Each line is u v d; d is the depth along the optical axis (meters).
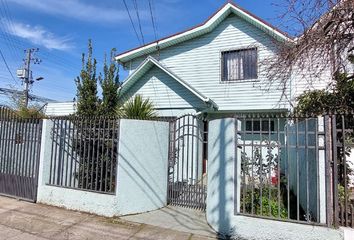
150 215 6.61
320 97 8.50
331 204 4.77
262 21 11.72
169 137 7.77
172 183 7.60
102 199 6.45
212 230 5.73
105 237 5.32
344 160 4.86
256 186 6.54
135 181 6.71
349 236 4.52
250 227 5.16
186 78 13.50
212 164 6.13
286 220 4.95
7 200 7.43
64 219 6.15
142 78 12.78
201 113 11.16
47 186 7.17
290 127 7.35
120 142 6.48
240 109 12.27
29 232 5.49
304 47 5.46
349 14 5.07
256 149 6.17
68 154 7.22
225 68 12.89
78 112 8.63
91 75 8.95
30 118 7.63
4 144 8.07
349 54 6.00
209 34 13.33
